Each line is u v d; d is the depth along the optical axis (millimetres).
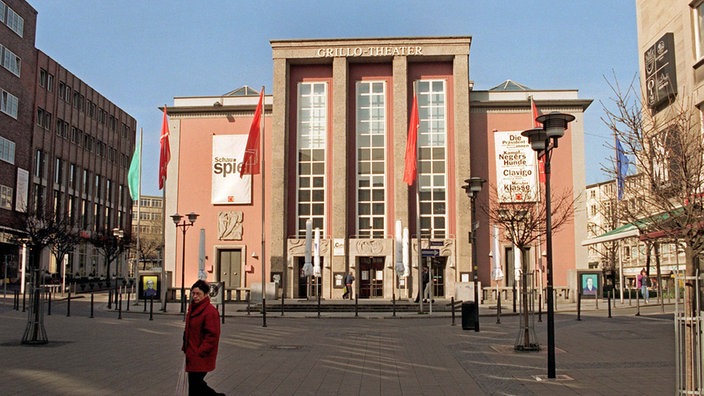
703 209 9758
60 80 65500
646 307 33312
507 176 42281
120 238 65188
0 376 11188
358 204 42719
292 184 43031
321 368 12859
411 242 41688
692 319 8211
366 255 41438
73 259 68250
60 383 10609
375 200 42688
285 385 10852
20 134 56000
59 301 38969
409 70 43625
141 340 17531
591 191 69812
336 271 41188
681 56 19781
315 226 42562
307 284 40844
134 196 40375
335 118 42531
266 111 44188
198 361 7945
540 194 36938
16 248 54312
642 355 14484
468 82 42406
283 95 42719
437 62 43594
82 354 14383
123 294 48625
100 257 76062
